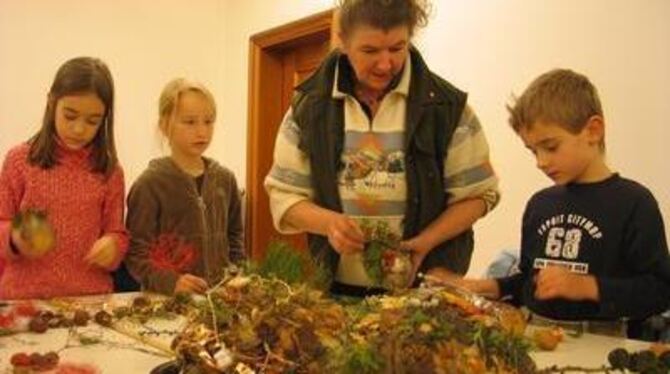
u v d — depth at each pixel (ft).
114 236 5.25
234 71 12.49
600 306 3.77
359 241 3.68
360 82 4.06
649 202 4.07
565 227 4.34
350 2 3.75
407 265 3.67
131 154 11.85
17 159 5.26
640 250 3.97
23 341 3.19
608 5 6.16
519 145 7.04
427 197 4.13
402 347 1.79
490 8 7.37
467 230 4.28
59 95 5.12
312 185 4.31
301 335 2.06
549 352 3.12
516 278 4.37
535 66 6.88
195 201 6.46
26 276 5.02
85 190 5.30
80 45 11.32
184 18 12.35
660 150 5.74
